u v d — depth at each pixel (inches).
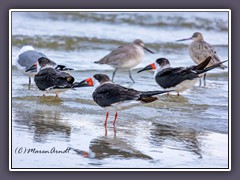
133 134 525.0
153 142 503.5
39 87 624.1
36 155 466.3
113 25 1016.9
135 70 804.6
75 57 832.3
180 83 654.5
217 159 470.0
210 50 798.5
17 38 884.6
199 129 542.9
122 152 477.1
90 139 506.3
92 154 470.3
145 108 608.7
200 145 498.9
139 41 775.7
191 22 1055.6
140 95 524.4
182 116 584.4
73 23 989.2
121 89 536.1
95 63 773.9
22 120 549.0
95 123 555.2
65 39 906.7
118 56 749.9
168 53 900.0
